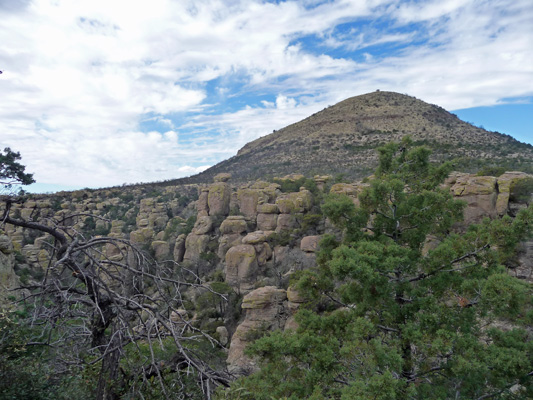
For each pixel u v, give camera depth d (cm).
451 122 12912
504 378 1095
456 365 1036
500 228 1222
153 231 7169
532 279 2286
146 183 11812
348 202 1477
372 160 9156
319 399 1047
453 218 1479
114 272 587
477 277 1252
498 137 10438
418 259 1348
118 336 500
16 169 1867
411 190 1559
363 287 1227
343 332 1355
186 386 553
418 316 1209
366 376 1008
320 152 11269
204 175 12594
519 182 3098
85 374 576
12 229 5222
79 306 573
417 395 1160
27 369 535
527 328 1501
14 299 731
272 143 14662
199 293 4241
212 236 5891
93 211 8494
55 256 510
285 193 6003
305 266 4125
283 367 1266
